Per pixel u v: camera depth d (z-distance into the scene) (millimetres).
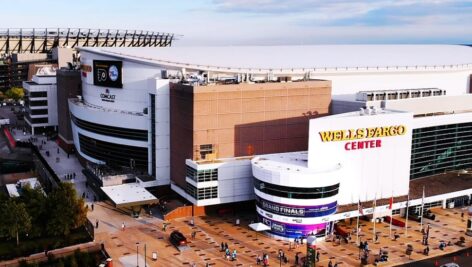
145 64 129250
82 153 148500
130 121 127375
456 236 97688
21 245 89750
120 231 97688
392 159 105250
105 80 138250
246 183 108125
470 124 127500
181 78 119375
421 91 139375
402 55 164250
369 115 101688
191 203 108250
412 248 91375
